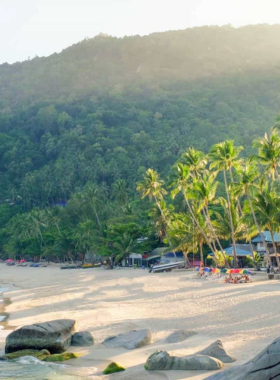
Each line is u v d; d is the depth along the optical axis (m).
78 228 127.44
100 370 19.02
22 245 150.62
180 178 73.12
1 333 28.86
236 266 65.94
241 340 21.62
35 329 22.88
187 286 49.81
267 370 12.05
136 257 100.75
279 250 80.19
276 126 58.28
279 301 33.19
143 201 150.00
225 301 35.47
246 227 71.88
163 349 20.98
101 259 120.38
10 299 49.97
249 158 58.94
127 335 23.73
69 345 23.41
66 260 142.75
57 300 45.12
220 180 155.75
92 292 50.66
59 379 18.06
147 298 41.75
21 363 20.91
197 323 27.34
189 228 80.38
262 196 59.84
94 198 137.62
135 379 16.81
